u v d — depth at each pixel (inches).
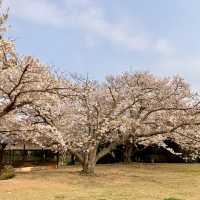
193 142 1018.1
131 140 1005.2
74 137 908.0
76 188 683.4
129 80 1000.2
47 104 757.3
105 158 1443.2
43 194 598.9
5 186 675.4
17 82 655.1
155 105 961.5
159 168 1167.0
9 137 892.0
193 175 962.7
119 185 741.9
